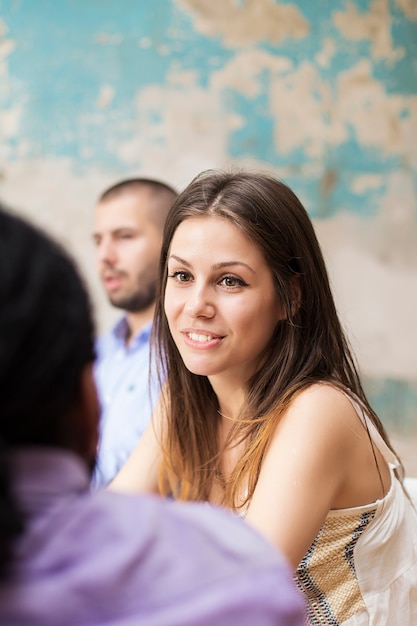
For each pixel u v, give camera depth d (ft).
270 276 3.97
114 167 11.81
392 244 11.57
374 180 11.57
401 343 11.57
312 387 3.99
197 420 4.50
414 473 11.45
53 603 1.65
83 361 1.83
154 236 7.32
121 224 7.32
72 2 11.68
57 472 1.81
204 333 3.96
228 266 3.90
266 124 11.60
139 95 11.71
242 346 3.98
